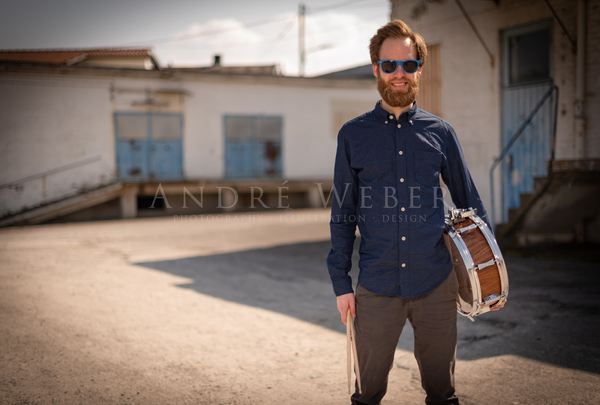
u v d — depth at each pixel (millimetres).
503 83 8406
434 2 9203
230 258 7945
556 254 7133
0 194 16625
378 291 2068
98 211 17453
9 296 5344
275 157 19422
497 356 3336
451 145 2184
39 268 7148
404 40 2066
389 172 2076
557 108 7656
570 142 7520
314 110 19703
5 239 11031
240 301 5105
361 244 2168
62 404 2730
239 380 3094
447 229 2170
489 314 4309
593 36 7156
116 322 4359
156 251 8820
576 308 4348
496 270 2137
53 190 17109
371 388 2166
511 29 8219
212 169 18734
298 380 3088
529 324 3969
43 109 16922
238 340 3873
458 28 8867
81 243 10094
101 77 17359
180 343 3803
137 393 2893
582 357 3223
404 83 2051
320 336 3949
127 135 17812
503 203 8469
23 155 16812
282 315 4562
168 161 18281
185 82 18266
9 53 21938
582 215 7805
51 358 3451
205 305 4953
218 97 18672
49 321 4367
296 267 7078
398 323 2092
